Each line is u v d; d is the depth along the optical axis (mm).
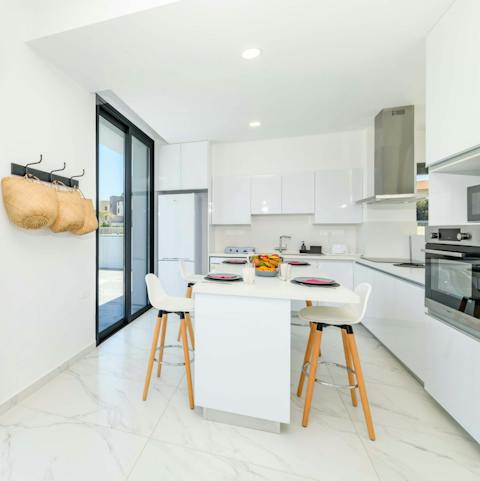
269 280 1877
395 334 2479
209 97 2822
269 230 4398
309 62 2230
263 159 4301
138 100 2873
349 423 1701
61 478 1315
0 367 1763
